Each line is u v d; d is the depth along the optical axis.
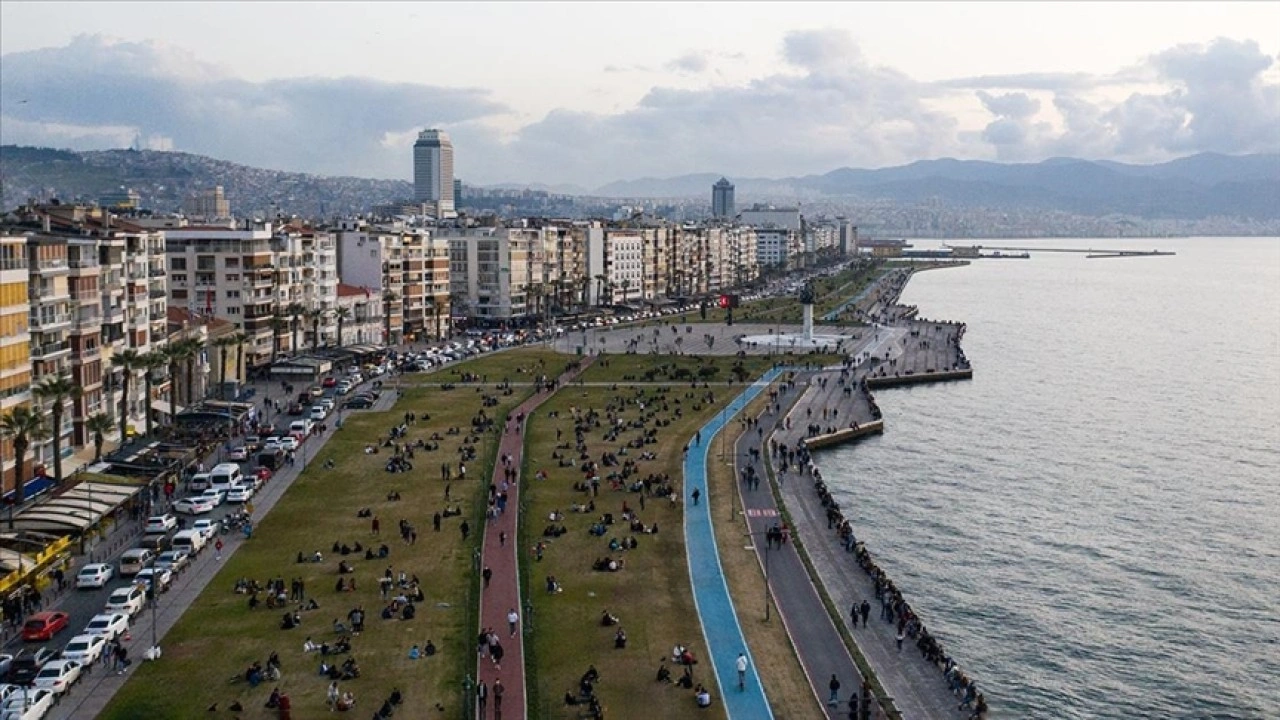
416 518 151.50
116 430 185.50
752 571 134.50
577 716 94.69
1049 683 114.69
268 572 128.38
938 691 105.88
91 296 176.00
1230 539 162.38
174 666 101.50
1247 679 116.69
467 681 97.75
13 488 150.12
